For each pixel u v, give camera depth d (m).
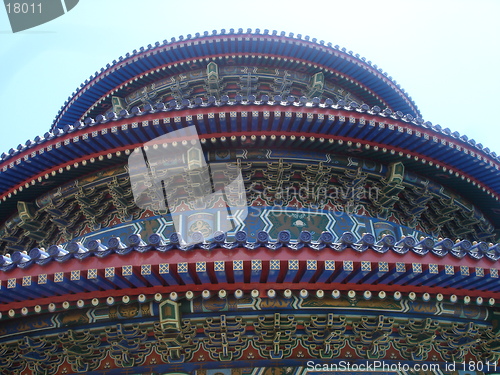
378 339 11.23
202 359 11.15
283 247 9.89
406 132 15.38
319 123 15.07
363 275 10.09
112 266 9.61
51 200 17.53
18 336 11.31
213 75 21.97
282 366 11.04
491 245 11.62
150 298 10.41
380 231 16.52
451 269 10.12
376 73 22.95
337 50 21.97
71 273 9.65
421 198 17.36
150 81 23.62
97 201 16.86
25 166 16.23
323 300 10.91
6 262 10.05
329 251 9.92
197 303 10.65
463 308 11.62
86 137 15.20
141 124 14.83
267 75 22.72
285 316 10.91
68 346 11.28
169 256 9.68
